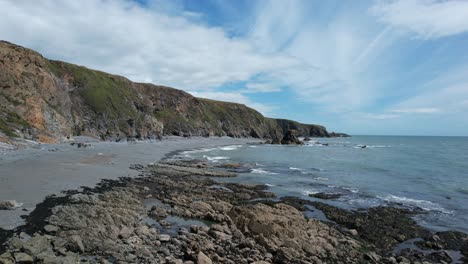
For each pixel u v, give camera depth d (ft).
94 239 48.60
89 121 286.05
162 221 65.87
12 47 218.18
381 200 101.19
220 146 339.57
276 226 60.75
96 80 334.44
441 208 92.63
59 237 46.96
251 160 205.16
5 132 159.43
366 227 74.02
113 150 190.60
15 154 124.77
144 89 449.89
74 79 312.91
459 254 61.57
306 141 509.76
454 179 142.10
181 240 54.85
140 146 240.94
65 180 89.40
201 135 451.12
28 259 38.73
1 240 44.34
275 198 98.89
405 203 97.91
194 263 45.62
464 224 78.89
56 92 245.45
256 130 590.14
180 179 119.24
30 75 217.56
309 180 133.90
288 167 174.60
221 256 50.06
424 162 212.02
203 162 179.01
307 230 65.41
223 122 541.34
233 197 95.09
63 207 60.44
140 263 43.86
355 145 443.32
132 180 106.42
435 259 59.00
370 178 142.10
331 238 62.80
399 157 249.14
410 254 60.95
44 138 186.19
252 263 47.88
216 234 58.03
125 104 345.51
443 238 68.49
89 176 100.83
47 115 207.10
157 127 373.61
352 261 55.42
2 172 88.89
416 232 72.23
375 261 55.98
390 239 67.62
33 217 54.60
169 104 455.22
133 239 52.16
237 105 625.82
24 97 195.52
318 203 93.50
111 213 61.26
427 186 125.08
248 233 61.26
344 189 116.67
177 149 260.62
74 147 179.52
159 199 84.89
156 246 51.08
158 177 117.29
